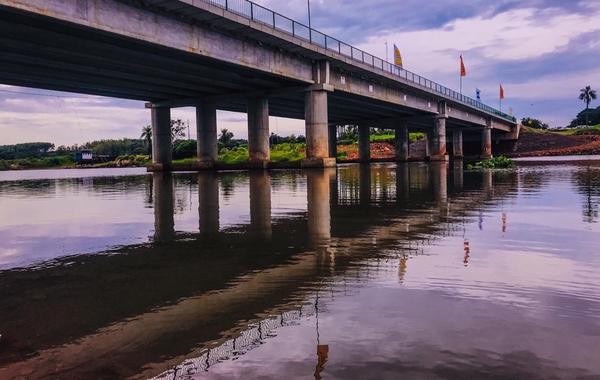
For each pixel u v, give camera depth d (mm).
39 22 25750
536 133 135500
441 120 84562
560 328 4559
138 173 56250
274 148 107938
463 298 5539
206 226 12000
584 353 4000
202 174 44969
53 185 34844
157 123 58531
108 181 38594
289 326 4758
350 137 163875
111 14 27266
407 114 85375
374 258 7730
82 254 8836
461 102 88125
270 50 42125
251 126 53000
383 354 4047
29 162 155375
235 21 34500
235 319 5031
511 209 13906
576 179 26734
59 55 33031
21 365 4094
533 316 4902
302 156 80125
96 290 6324
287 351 4172
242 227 11672
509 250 8188
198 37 34156
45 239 10609
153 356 4203
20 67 36875
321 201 17484
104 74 40344
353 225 11453
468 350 4094
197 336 4605
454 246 8609
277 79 46500
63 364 4105
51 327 4969
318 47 45500
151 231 11438
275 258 7996
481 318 4855
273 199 18688
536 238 9289
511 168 43031
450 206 14969
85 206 17969
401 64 69062
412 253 8055
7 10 22438
